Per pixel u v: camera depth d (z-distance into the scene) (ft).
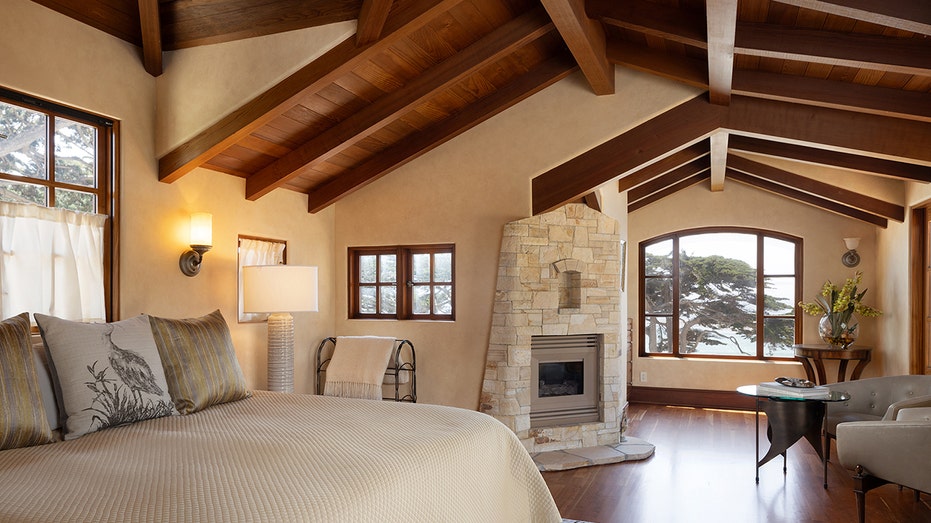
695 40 12.13
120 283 12.35
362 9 11.48
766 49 11.19
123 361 9.63
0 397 7.90
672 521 12.51
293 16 12.14
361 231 19.22
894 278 20.92
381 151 17.58
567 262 17.89
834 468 16.34
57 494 6.21
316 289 15.39
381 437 8.62
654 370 26.45
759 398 15.75
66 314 11.08
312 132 15.16
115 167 12.37
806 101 13.39
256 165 15.60
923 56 10.25
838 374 22.90
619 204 21.77
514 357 17.19
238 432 8.87
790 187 22.41
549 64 16.48
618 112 16.51
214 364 11.24
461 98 16.44
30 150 10.87
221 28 12.60
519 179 17.48
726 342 26.13
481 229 17.81
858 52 10.64
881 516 12.74
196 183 14.30
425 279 18.85
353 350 17.76
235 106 12.59
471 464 8.89
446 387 18.01
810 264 24.48
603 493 14.25
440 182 18.31
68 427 8.68
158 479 6.66
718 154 18.99
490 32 13.93
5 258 10.23
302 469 7.04
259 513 5.77
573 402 18.47
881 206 19.99
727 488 14.62
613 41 15.64
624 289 21.95
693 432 20.79
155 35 12.37
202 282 14.46
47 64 10.91
